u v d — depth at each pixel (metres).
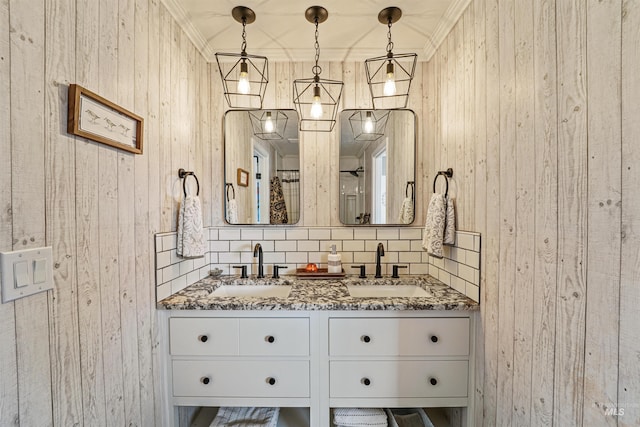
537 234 0.91
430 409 1.66
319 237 1.87
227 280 1.71
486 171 1.20
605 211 0.68
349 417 1.36
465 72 1.38
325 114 1.86
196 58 1.70
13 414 0.66
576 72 0.76
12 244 0.66
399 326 1.30
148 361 1.20
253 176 1.86
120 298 1.03
